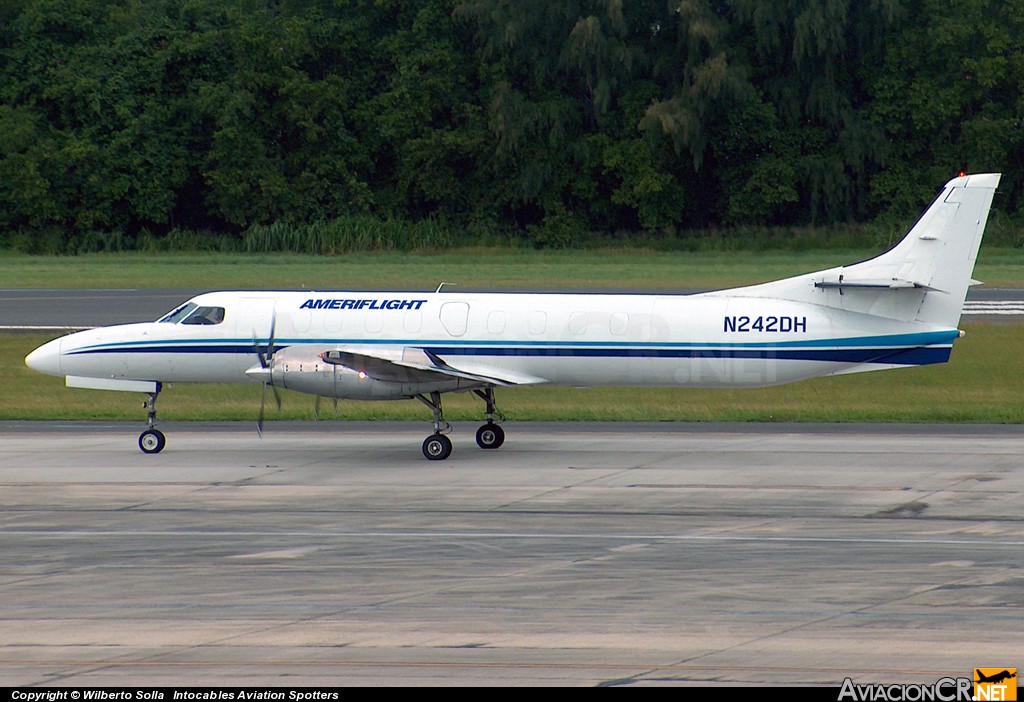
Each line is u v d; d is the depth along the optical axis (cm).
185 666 3997
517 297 8475
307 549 5581
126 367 8525
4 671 3956
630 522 6103
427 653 4109
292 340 8431
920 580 4994
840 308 8362
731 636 4266
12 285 19588
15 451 8444
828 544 5625
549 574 5125
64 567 5275
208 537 5831
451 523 6106
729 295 8525
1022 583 4944
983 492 6812
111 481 7275
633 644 4188
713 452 8269
